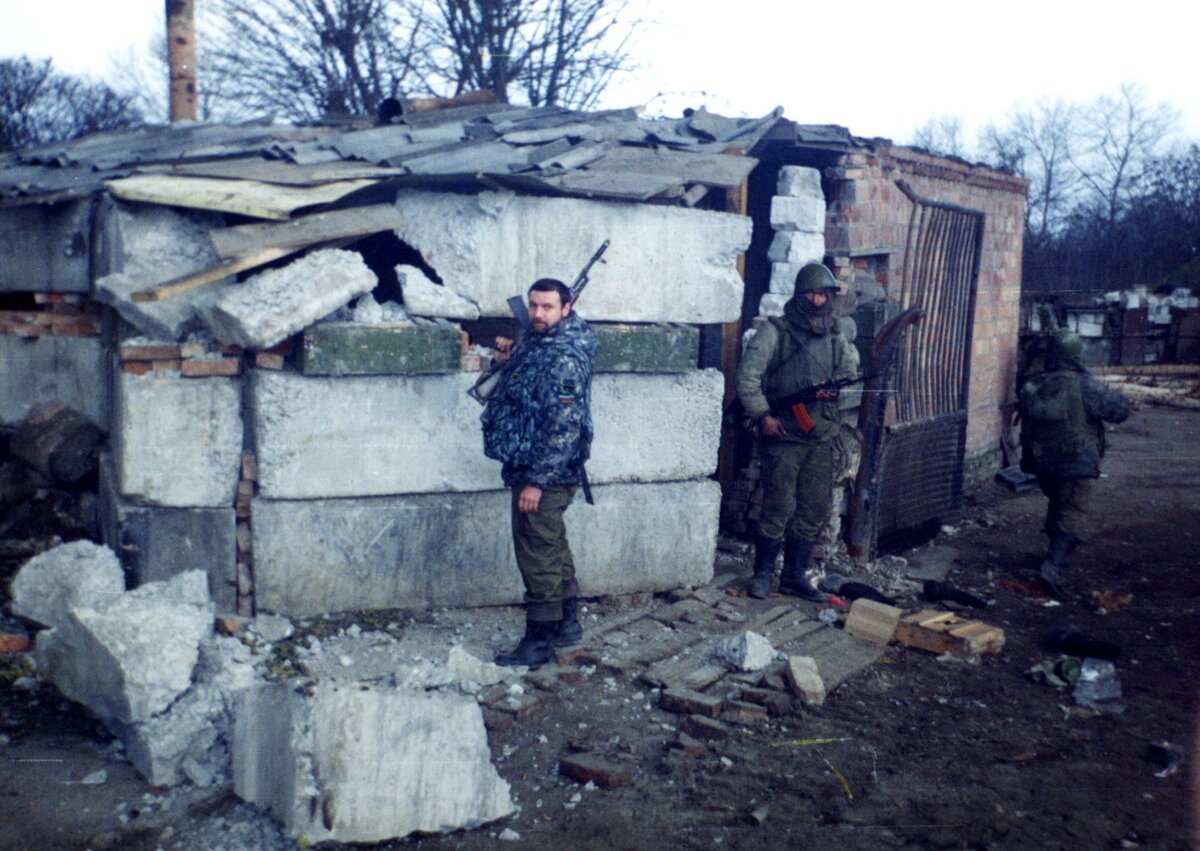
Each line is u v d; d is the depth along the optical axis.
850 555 7.07
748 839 3.50
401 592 5.25
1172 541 8.23
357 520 5.09
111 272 5.23
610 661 4.86
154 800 3.56
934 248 7.77
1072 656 5.45
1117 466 11.67
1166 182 40.84
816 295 5.93
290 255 5.04
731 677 4.78
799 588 6.15
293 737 3.25
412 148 5.89
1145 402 18.05
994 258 10.20
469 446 5.28
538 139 6.00
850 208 7.21
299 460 4.92
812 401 5.95
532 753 4.06
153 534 4.84
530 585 4.76
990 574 7.25
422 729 3.42
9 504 5.77
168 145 6.82
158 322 4.78
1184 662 5.49
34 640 4.66
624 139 6.10
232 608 4.97
